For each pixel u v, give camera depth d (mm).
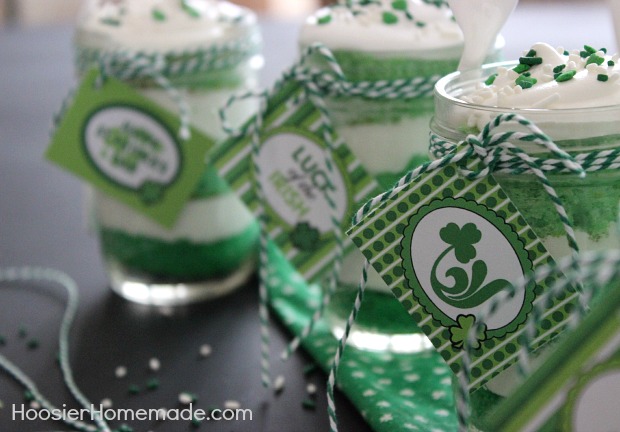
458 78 397
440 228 374
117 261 561
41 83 961
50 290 578
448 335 381
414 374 466
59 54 1094
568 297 364
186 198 539
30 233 647
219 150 498
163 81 524
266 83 870
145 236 548
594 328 318
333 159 472
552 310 366
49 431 445
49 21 1629
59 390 475
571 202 365
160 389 473
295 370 484
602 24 964
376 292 477
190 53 527
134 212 548
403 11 467
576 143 354
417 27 461
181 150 535
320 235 488
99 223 564
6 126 842
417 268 380
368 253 383
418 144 467
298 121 479
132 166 542
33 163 768
